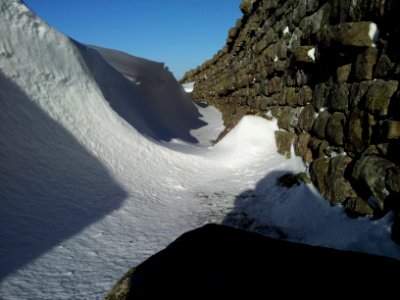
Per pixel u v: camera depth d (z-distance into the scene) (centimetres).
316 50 440
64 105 578
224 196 520
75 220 382
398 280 142
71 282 260
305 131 511
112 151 590
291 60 584
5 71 503
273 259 160
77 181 467
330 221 344
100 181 498
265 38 773
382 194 275
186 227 396
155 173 596
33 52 566
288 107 627
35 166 435
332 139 392
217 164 682
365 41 319
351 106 355
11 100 480
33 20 596
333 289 136
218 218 425
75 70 641
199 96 2231
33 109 509
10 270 265
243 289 138
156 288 144
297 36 551
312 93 505
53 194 414
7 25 543
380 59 305
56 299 235
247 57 987
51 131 513
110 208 434
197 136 1259
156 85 1402
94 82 695
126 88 1058
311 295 133
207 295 137
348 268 152
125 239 353
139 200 482
